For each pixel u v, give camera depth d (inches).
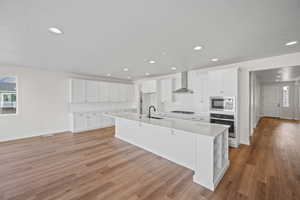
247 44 94.1
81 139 164.1
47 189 74.2
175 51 108.3
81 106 219.6
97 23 66.6
